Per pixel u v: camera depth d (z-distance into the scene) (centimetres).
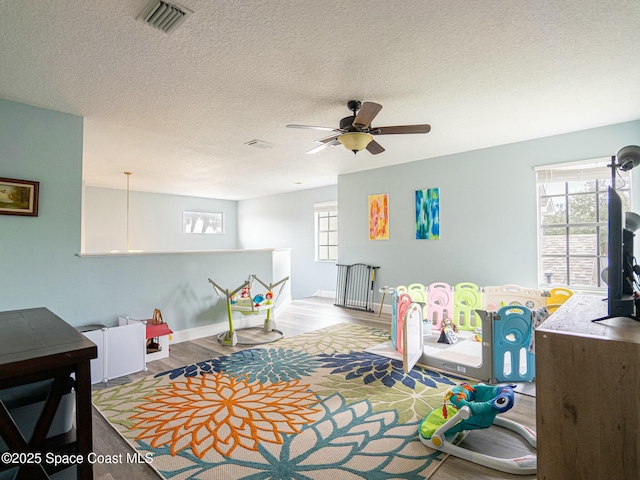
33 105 308
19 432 98
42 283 312
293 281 840
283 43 217
